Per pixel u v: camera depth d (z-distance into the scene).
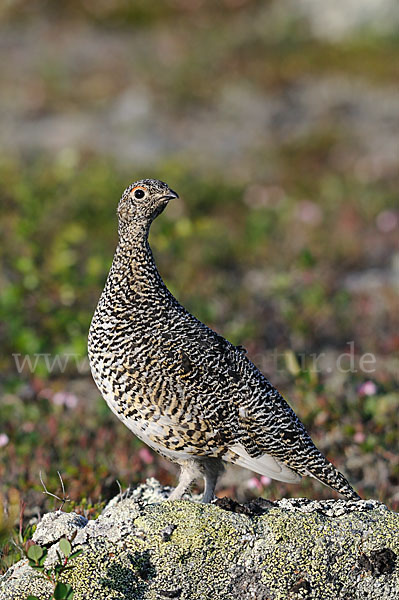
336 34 52.06
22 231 22.64
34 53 52.75
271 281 23.39
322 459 10.70
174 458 10.70
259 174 34.56
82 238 24.66
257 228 26.69
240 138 39.72
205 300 21.69
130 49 53.25
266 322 20.97
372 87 45.28
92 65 50.03
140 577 8.70
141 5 59.59
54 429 14.60
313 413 14.90
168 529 8.88
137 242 10.70
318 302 21.44
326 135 38.41
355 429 14.52
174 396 10.24
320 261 25.80
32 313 20.16
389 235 28.08
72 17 59.38
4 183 29.59
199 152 37.62
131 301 10.57
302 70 47.28
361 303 22.23
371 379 17.20
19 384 16.58
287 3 56.06
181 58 50.06
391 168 34.66
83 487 12.55
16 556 10.38
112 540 8.94
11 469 13.32
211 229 26.36
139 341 10.39
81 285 20.62
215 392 10.30
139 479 13.08
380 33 51.28
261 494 12.75
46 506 12.29
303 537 8.90
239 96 44.34
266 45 51.72
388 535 8.98
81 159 34.25
